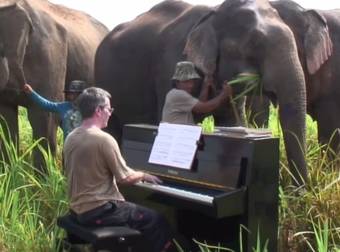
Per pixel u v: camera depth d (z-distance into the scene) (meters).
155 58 8.53
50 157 7.54
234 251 5.58
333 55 7.70
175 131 5.78
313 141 8.30
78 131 5.38
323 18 7.30
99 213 5.23
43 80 9.13
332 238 5.65
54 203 6.69
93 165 5.26
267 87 6.74
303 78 6.72
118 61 9.27
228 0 7.18
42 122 8.95
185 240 6.13
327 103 7.77
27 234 6.04
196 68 7.11
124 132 6.47
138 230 5.31
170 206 5.97
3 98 8.87
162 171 5.89
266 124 9.24
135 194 5.95
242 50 6.89
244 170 5.19
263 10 7.08
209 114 7.44
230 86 6.87
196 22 7.81
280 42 6.79
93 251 5.15
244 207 5.17
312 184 6.45
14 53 8.46
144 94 8.93
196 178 5.58
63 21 10.90
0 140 8.75
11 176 7.04
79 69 10.71
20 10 8.57
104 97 5.39
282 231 5.97
